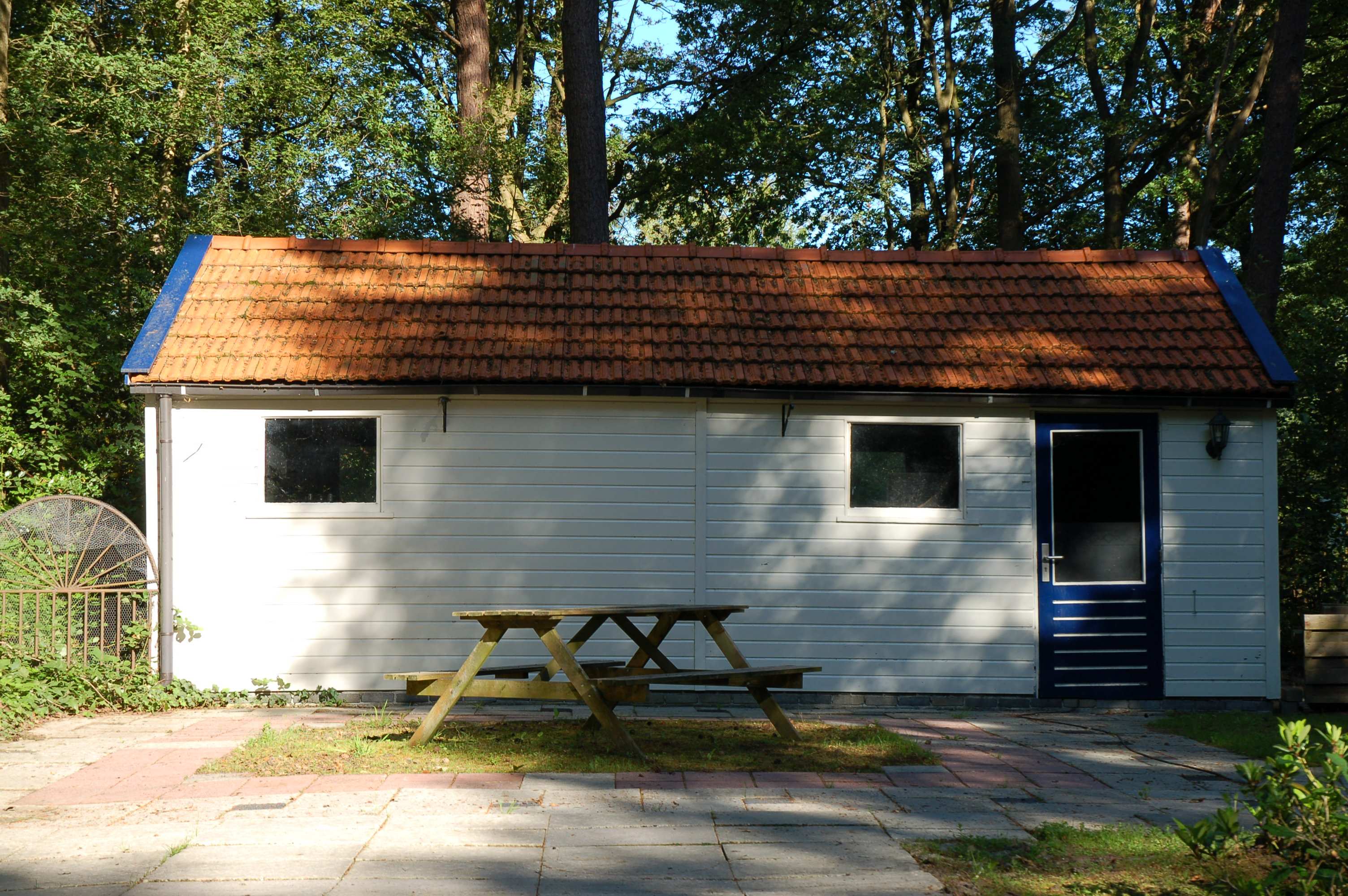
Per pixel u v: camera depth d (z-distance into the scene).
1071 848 5.35
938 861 5.13
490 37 26.02
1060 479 10.80
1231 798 6.23
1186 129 20.53
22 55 15.88
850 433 10.80
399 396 10.52
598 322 11.02
